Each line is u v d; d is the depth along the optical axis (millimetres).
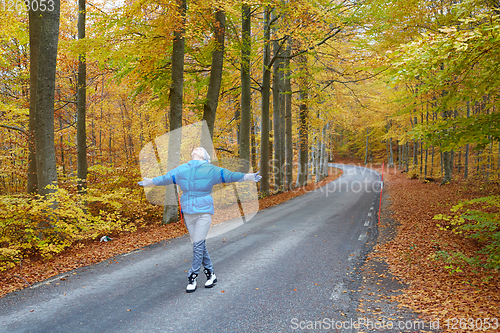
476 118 5707
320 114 20266
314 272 4684
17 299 3715
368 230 7852
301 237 7078
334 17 10398
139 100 15188
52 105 6855
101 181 10836
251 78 15148
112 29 9164
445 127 5973
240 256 5562
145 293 3857
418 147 27016
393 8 8266
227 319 3131
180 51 8844
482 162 16766
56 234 6379
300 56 15102
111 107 20375
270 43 14406
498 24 3627
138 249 6293
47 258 5836
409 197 14086
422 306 3436
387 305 3504
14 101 12258
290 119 19672
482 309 3225
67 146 14688
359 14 11406
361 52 12078
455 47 3660
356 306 3484
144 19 9141
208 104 10453
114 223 7645
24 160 11609
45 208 6109
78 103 10008
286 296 3750
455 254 5047
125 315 3232
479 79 5191
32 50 7848
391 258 5426
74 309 3400
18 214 5980
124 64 10430
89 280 4402
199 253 3770
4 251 4922
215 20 10086
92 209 9180
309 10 9836
